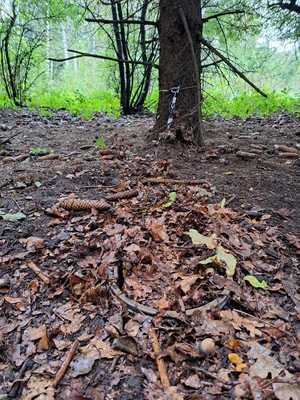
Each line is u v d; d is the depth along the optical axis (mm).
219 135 5031
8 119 6668
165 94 3920
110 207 2561
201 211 2441
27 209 2590
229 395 1317
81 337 1584
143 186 2926
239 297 1779
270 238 2264
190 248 2100
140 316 1656
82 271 1942
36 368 1450
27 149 4281
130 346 1517
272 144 4562
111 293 1787
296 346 1539
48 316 1702
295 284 1911
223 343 1521
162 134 3891
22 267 2000
